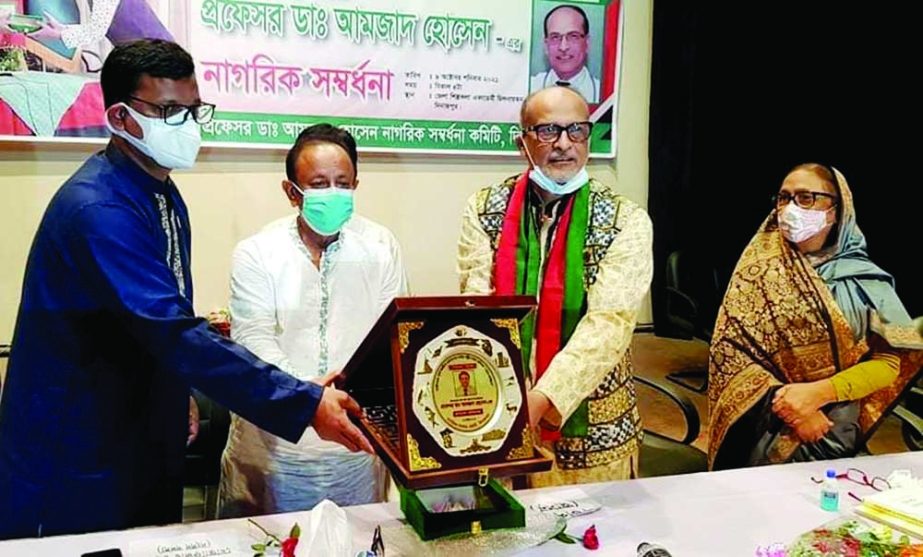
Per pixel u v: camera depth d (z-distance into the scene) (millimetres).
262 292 1529
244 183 2412
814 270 1690
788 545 1163
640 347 2725
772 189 2367
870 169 2189
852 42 2240
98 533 1160
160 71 1232
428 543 1127
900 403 1886
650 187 2660
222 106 2354
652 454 2123
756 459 1750
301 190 1546
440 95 2541
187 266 1437
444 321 1039
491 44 2549
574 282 1502
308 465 1535
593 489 1354
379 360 1151
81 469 1280
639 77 2621
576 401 1389
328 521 1050
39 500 1274
